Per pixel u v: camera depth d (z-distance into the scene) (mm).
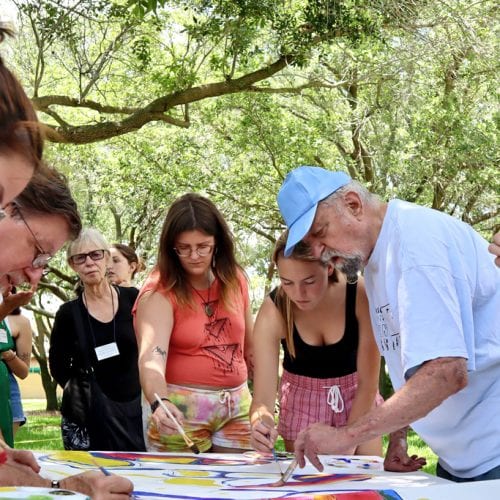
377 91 13500
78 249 4375
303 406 3406
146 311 3535
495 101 14148
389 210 2441
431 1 10156
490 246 2348
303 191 2479
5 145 1360
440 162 13672
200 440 3539
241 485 2480
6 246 2113
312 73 12734
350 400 3377
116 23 10297
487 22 11758
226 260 3641
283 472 2773
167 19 11984
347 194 2459
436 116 13445
